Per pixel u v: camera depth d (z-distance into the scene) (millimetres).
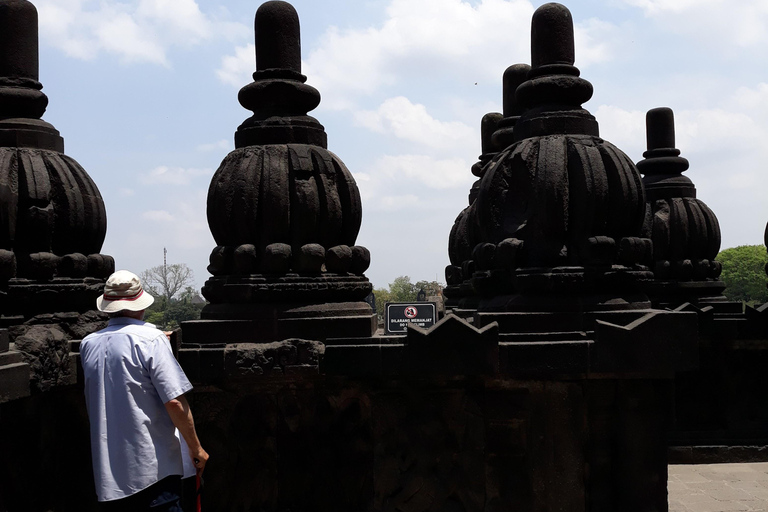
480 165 9852
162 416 3842
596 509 5184
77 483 5410
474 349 5234
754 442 8875
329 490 5480
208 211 5996
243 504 5449
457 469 5391
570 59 6191
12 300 5328
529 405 5305
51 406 5215
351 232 6066
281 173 5785
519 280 5590
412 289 62219
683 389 8992
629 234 5719
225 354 5332
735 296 64812
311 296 5703
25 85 5988
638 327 5102
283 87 6082
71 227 5723
